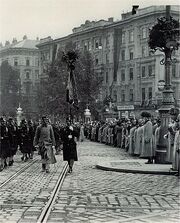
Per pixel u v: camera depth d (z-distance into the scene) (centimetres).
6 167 1833
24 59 12681
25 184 1296
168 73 1841
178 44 1823
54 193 1119
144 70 8212
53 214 856
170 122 1789
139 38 8288
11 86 10994
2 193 1117
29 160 2211
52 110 6506
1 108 10338
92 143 4262
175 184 1301
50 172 1644
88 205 956
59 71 6562
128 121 3322
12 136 1833
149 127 1912
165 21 1797
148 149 1906
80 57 6731
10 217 819
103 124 4538
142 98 8250
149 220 797
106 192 1145
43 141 1639
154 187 1238
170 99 1844
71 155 1617
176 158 1511
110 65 9138
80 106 6544
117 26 8888
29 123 2252
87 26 9825
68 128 1631
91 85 6644
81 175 1542
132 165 1797
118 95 8869
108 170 1706
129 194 1112
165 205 959
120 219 810
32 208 912
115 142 3516
